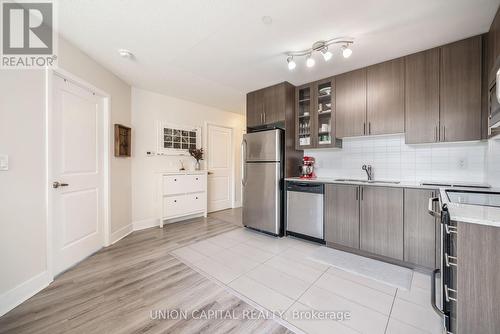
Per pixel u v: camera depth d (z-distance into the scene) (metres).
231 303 1.67
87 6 1.70
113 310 1.58
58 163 2.08
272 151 3.19
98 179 2.68
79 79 2.31
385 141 2.83
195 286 1.90
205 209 4.33
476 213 1.01
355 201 2.51
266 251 2.66
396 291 1.81
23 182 1.70
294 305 1.64
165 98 3.95
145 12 1.78
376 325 1.42
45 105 1.89
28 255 1.73
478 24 1.87
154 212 3.79
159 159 3.87
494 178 2.00
